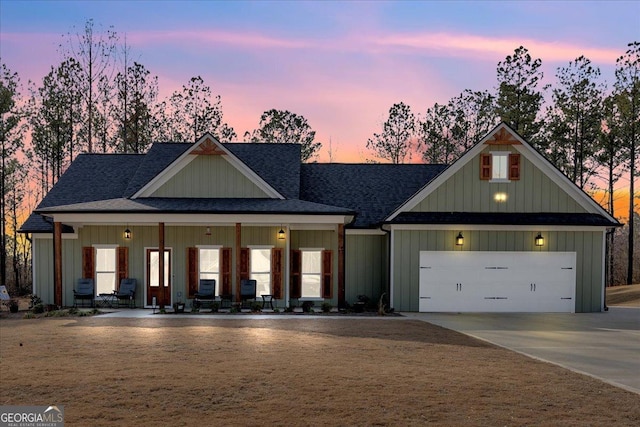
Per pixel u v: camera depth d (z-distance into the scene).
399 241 20.19
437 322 16.84
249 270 21.59
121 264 21.48
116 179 24.34
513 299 20.19
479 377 9.20
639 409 7.45
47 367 9.76
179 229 21.56
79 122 44.25
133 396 7.94
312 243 22.02
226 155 21.55
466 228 20.16
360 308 19.77
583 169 44.19
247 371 9.45
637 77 39.66
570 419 7.02
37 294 21.67
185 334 13.58
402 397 7.93
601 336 14.24
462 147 53.62
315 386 8.48
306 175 25.50
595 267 20.36
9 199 44.75
